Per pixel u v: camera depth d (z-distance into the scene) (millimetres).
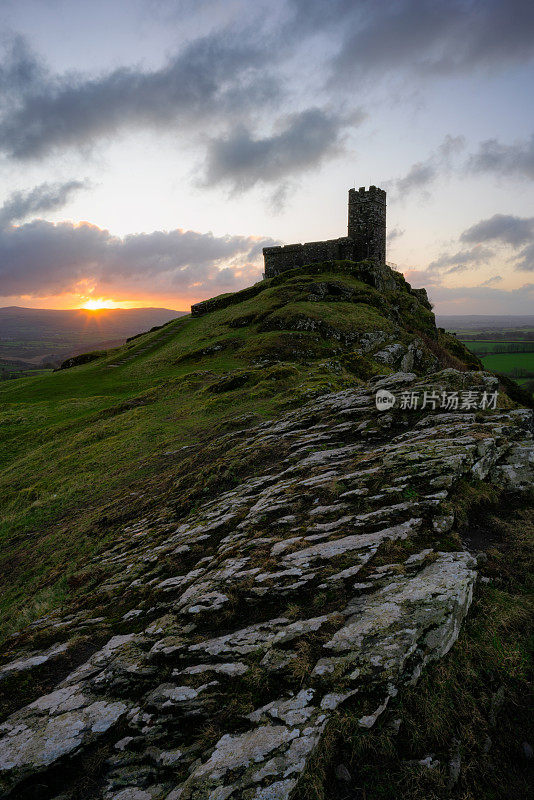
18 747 6809
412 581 7750
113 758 6363
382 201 98938
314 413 21547
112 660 8531
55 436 41344
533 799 5098
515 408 15398
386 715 5727
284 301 76000
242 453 19359
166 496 18984
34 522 23047
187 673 7383
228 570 10109
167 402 41125
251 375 41000
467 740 5629
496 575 8336
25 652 10141
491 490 10906
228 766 5430
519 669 6488
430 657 6336
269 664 6809
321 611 7676
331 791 5156
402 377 21141
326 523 10680
